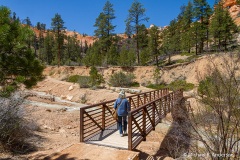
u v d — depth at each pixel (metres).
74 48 83.31
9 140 7.33
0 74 4.22
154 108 9.55
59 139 9.43
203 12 48.06
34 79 4.68
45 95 26.09
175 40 48.09
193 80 29.50
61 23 60.69
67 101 24.69
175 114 10.20
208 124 5.36
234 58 4.86
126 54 47.31
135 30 53.06
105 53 60.34
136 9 51.16
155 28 45.72
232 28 39.38
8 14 4.18
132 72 40.31
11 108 6.48
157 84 33.47
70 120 13.66
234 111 4.69
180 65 35.41
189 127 6.35
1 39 3.87
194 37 42.88
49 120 12.84
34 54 4.70
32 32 4.49
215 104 4.87
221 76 4.84
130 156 5.89
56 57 65.75
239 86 4.62
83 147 6.54
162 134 12.09
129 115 6.46
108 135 7.73
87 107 7.27
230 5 82.19
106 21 61.53
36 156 6.84
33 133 9.59
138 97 12.41
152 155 8.95
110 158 5.77
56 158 5.79
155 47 44.75
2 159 6.33
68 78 40.44
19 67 4.42
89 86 28.50
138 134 7.95
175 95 13.67
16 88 4.50
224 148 4.91
